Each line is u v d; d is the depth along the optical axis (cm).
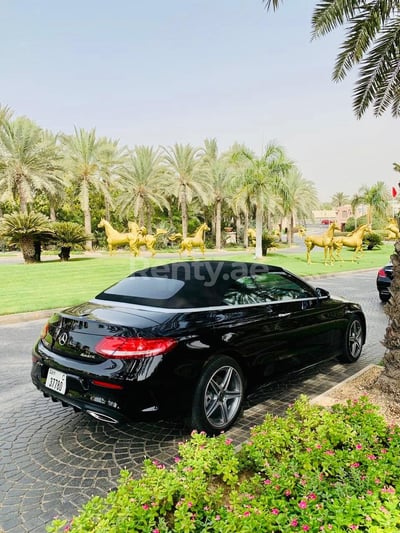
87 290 1215
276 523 196
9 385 467
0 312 862
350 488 221
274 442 266
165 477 225
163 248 4200
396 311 393
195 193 3831
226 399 352
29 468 295
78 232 2280
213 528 195
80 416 385
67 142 3347
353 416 307
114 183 3475
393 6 508
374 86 597
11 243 2252
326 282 1509
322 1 528
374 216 4938
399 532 177
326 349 476
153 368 297
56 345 336
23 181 2734
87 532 183
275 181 2252
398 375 390
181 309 345
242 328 363
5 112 3088
